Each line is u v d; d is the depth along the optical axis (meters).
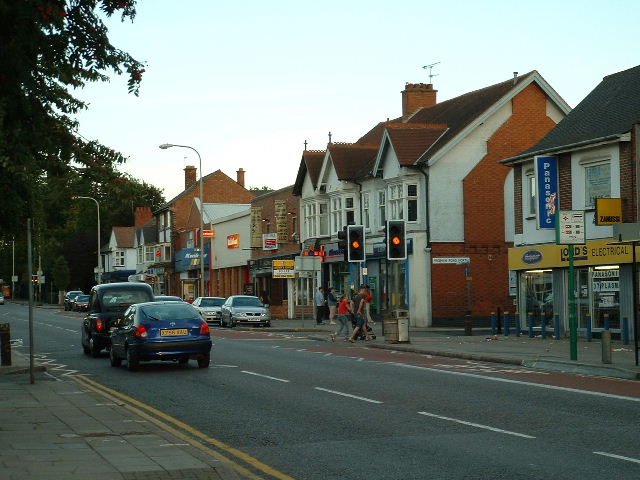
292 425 13.16
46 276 112.81
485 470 9.68
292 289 58.53
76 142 12.73
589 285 31.33
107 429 12.36
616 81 34.44
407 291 44.50
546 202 32.62
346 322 35.84
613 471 9.51
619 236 20.53
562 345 28.75
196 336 22.66
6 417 13.69
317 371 21.64
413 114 55.28
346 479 9.38
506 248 44.78
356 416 13.95
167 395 17.23
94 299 28.95
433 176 44.03
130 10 11.05
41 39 9.85
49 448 10.73
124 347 23.38
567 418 13.37
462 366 22.88
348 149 51.66
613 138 29.31
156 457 10.09
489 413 14.05
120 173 13.40
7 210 20.48
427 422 13.22
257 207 63.97
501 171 44.81
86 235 110.31
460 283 44.25
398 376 20.20
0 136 12.88
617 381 18.61
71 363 25.92
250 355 27.39
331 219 52.44
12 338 39.81
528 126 45.22
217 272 76.12
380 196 47.88
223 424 13.38
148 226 105.00
